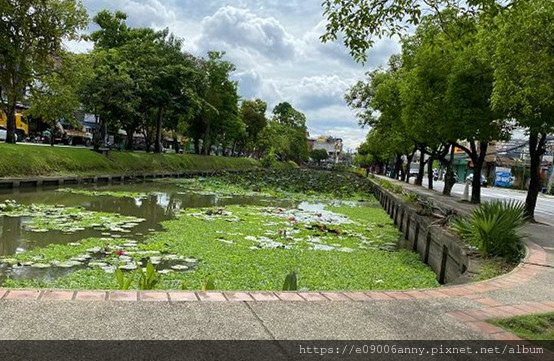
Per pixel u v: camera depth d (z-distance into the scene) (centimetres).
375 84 3083
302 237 1238
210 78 4575
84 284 675
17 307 318
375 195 3089
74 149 2686
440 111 1529
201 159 4512
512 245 739
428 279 884
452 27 516
